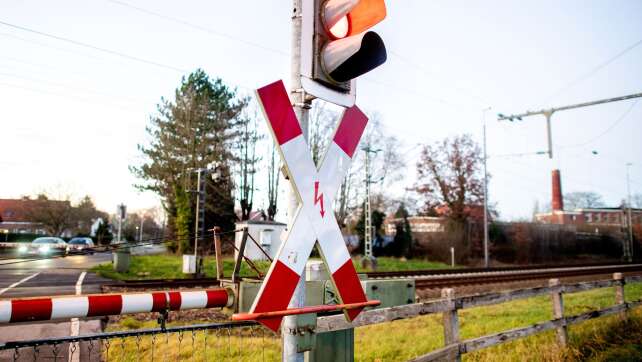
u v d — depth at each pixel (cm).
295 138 216
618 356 576
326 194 232
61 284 1362
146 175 3628
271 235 2641
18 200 7306
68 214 5456
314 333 246
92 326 745
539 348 571
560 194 7006
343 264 237
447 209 4553
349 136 249
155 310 298
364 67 231
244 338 654
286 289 208
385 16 234
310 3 232
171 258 2702
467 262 4222
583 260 4994
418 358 389
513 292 522
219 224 3597
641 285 1598
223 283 338
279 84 211
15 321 253
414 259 4256
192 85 3706
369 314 358
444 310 428
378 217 4197
